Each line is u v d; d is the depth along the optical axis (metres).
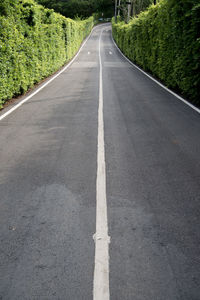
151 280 2.57
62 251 2.93
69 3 93.00
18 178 4.56
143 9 45.06
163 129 6.99
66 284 2.52
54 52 18.20
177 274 2.64
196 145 5.91
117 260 2.81
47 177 4.59
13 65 10.13
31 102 10.26
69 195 4.04
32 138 6.44
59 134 6.69
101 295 2.41
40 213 3.62
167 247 2.99
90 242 3.06
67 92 12.06
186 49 9.87
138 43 22.33
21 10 11.69
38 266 2.73
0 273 2.65
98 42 50.47
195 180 4.46
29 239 3.13
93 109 9.10
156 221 3.44
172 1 11.24
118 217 3.52
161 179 4.50
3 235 3.20
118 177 4.56
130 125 7.37
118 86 13.45
